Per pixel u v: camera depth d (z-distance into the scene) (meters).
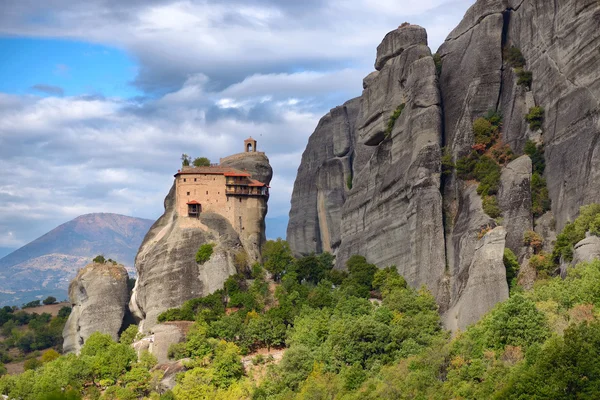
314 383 164.38
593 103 181.25
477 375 143.50
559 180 185.38
